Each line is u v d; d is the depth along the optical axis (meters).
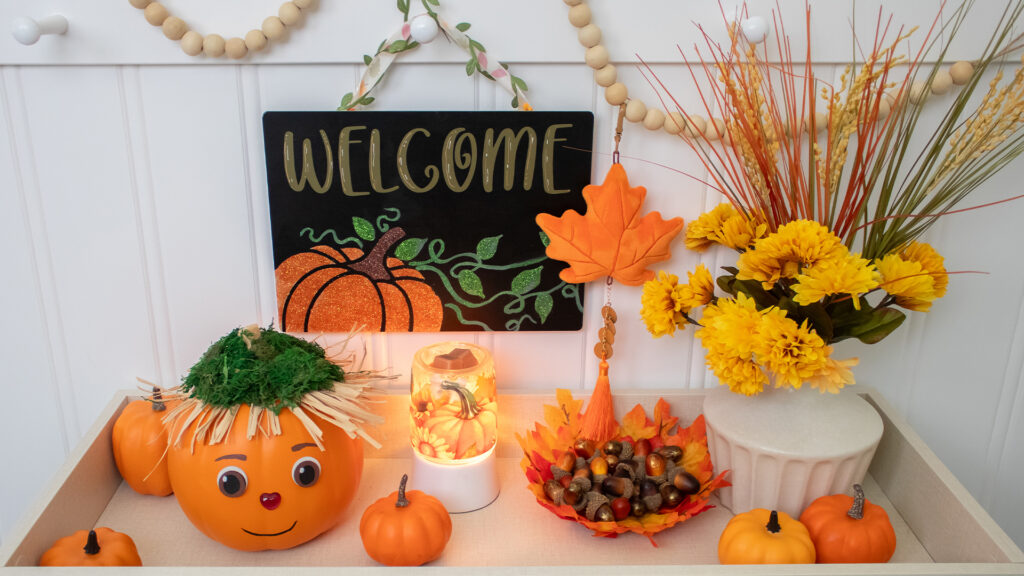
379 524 0.94
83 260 1.12
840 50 1.05
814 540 0.96
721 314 0.97
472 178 1.07
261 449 0.92
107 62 1.01
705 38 1.04
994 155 1.04
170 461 0.97
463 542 1.01
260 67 1.03
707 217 1.06
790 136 1.08
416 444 1.08
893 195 1.12
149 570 0.81
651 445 1.13
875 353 1.20
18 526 0.90
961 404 1.23
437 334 1.18
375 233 1.09
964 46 1.05
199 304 1.15
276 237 1.09
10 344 1.16
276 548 0.98
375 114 1.03
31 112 1.04
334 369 1.01
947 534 0.97
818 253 0.88
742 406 1.05
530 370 1.21
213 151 1.07
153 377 1.19
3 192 1.07
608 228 1.08
